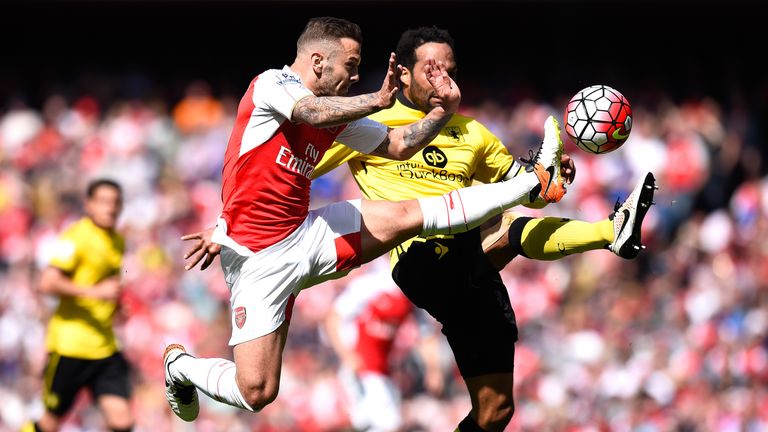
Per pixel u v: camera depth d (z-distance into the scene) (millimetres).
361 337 36188
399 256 23406
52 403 32750
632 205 20297
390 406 36188
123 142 64188
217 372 21109
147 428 44281
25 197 60062
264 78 20156
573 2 76812
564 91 76000
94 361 32656
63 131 66375
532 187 20672
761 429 45781
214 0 74125
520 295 52156
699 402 46562
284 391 43875
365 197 23141
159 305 50844
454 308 23125
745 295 53938
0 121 67562
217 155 63219
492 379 23109
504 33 77812
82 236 32812
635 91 74188
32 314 50719
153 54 78062
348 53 20453
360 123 21016
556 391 47031
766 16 76500
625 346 49656
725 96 75062
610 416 46688
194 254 20688
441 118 20766
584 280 53812
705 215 62500
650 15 77250
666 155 63969
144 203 59812
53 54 77125
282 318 20562
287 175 20125
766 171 69250
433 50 22547
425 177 22859
